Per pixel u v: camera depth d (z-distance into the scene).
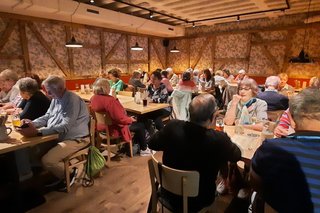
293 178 0.75
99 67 7.32
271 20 7.14
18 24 5.32
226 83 5.34
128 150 3.23
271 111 2.68
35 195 2.24
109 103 2.71
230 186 2.16
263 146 0.87
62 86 2.25
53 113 2.40
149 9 6.06
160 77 3.94
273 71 7.32
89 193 2.29
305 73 6.73
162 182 1.33
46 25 5.82
